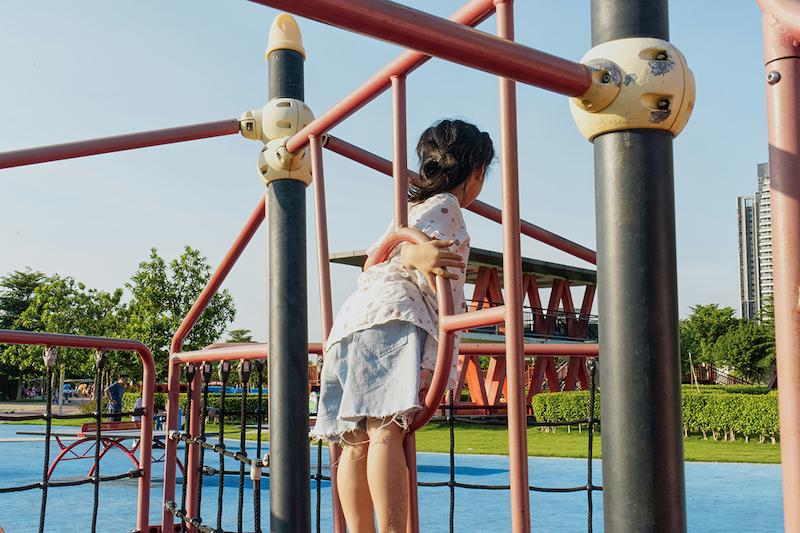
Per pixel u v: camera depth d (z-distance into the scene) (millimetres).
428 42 899
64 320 31516
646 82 916
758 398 14383
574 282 21844
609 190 935
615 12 963
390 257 1605
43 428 19516
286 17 2170
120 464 11289
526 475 1022
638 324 889
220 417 2525
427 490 8055
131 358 28328
